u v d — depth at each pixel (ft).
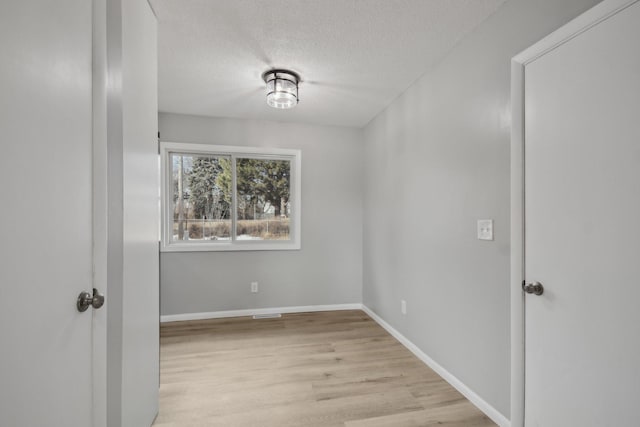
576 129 3.91
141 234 4.67
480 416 5.51
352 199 12.30
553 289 4.25
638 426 3.26
